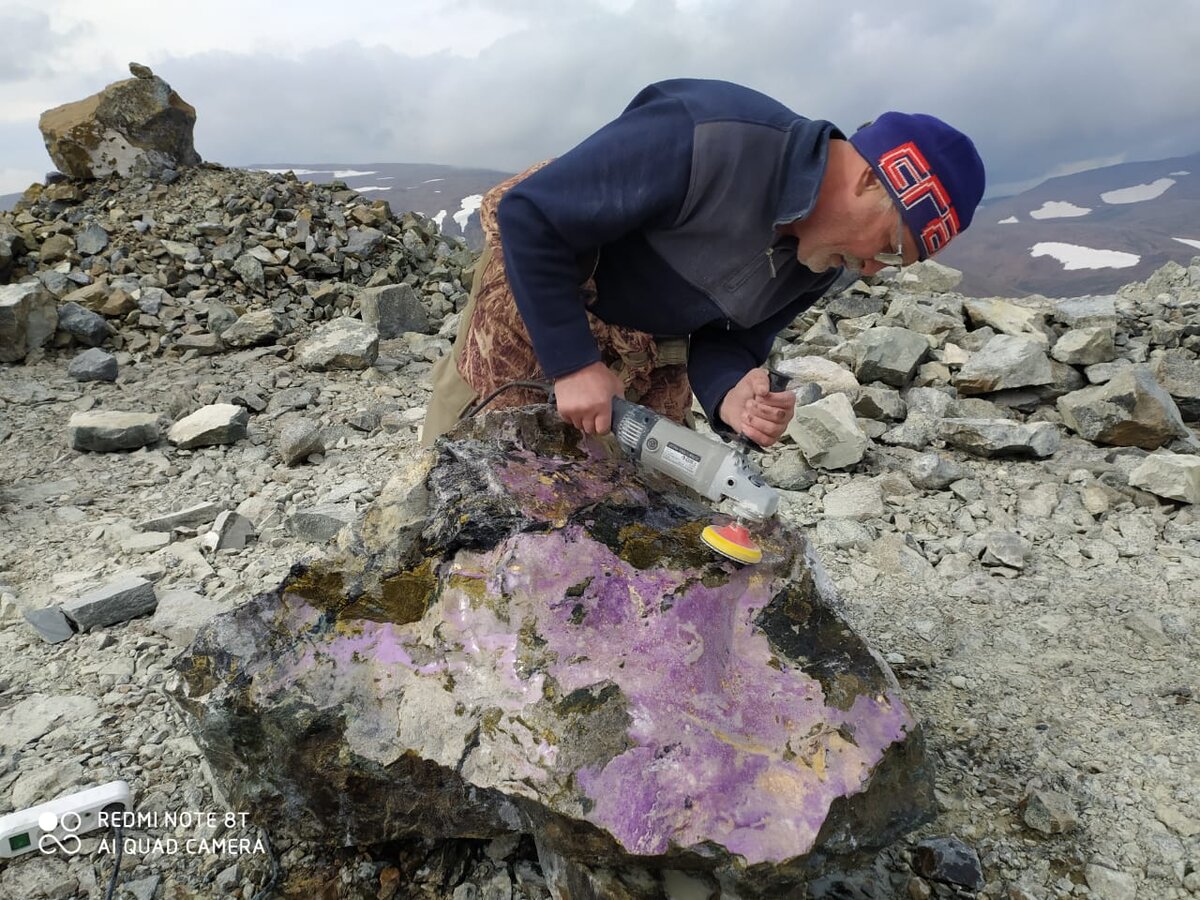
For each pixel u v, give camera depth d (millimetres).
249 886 1733
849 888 1694
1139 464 3617
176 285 6660
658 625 1541
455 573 1609
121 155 8164
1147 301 5660
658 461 1741
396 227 8070
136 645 2609
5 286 5930
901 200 1444
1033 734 2143
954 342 5129
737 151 1504
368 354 5578
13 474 4047
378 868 1747
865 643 1640
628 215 1537
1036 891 1710
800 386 4250
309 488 3846
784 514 3436
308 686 1557
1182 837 1822
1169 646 2482
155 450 4316
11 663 2531
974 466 3799
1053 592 2824
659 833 1296
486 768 1407
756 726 1452
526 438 1911
